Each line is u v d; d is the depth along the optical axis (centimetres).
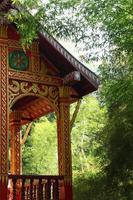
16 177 1588
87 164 4212
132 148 2127
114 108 2180
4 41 1650
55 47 1689
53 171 3803
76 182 2503
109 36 1294
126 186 2184
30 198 1619
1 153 1555
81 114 4466
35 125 3800
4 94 1612
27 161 3656
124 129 2145
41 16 1349
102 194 2298
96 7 1281
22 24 1370
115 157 2188
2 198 1522
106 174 2297
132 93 1325
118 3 1260
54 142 3872
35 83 1711
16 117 2033
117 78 1407
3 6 1500
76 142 4556
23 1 1358
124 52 1349
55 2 1331
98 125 4128
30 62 1714
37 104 1994
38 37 1672
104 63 1452
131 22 1247
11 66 1667
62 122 1738
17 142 2019
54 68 1773
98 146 2591
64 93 1762
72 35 1359
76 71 1702
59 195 1670
